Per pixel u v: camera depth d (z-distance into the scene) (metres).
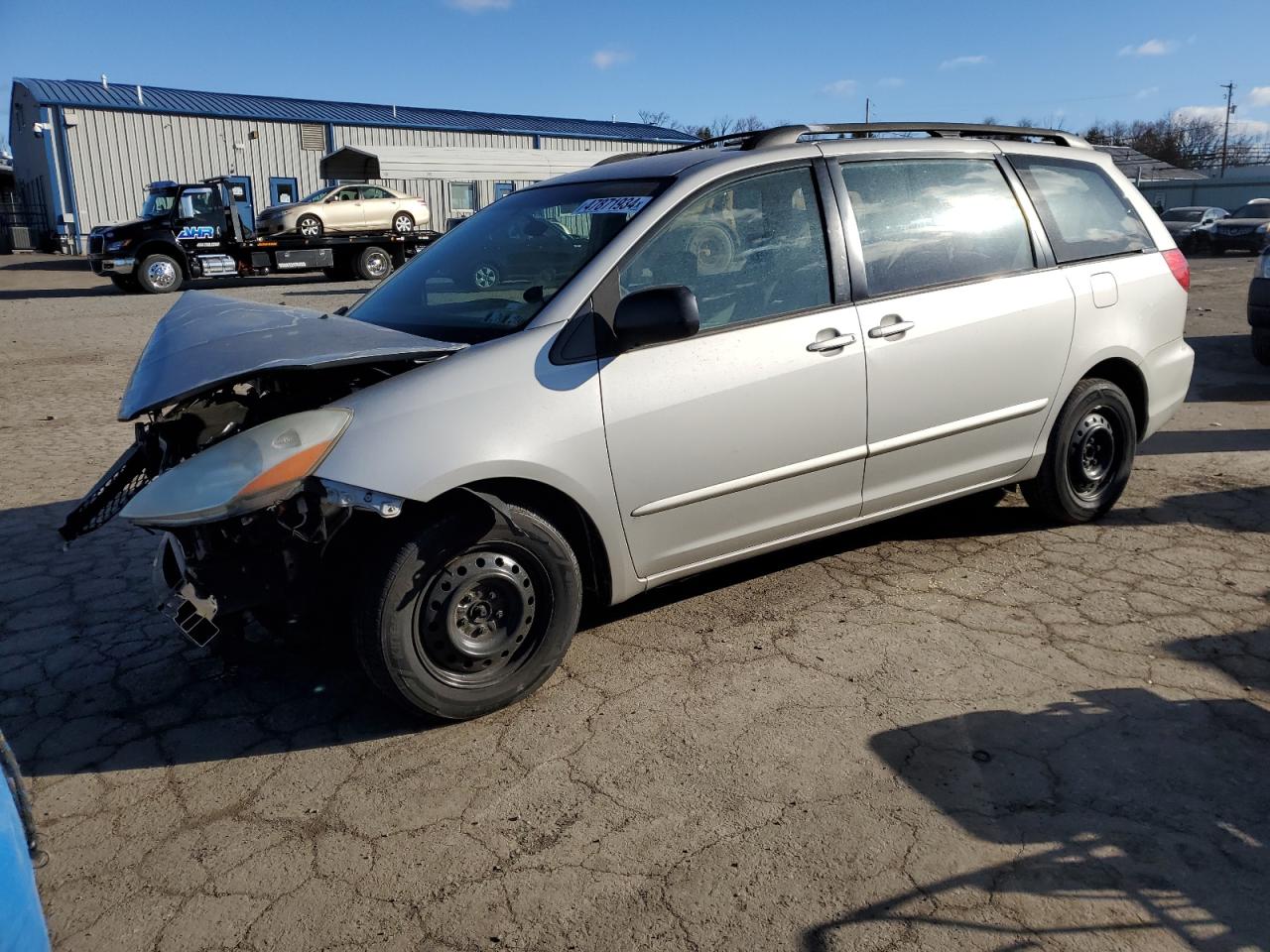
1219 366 9.48
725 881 2.50
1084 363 4.54
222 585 2.99
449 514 3.11
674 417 3.45
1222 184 47.66
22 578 4.69
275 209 24.83
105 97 34.59
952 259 4.18
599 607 4.16
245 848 2.70
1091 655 3.61
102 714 3.45
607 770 3.00
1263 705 3.25
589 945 2.30
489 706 3.28
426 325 3.64
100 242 22.05
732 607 4.11
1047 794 2.80
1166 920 2.31
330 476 2.93
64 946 2.36
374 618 3.05
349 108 40.50
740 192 3.72
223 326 3.61
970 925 2.31
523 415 3.19
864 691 3.40
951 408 4.14
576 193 4.00
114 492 3.54
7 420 8.19
